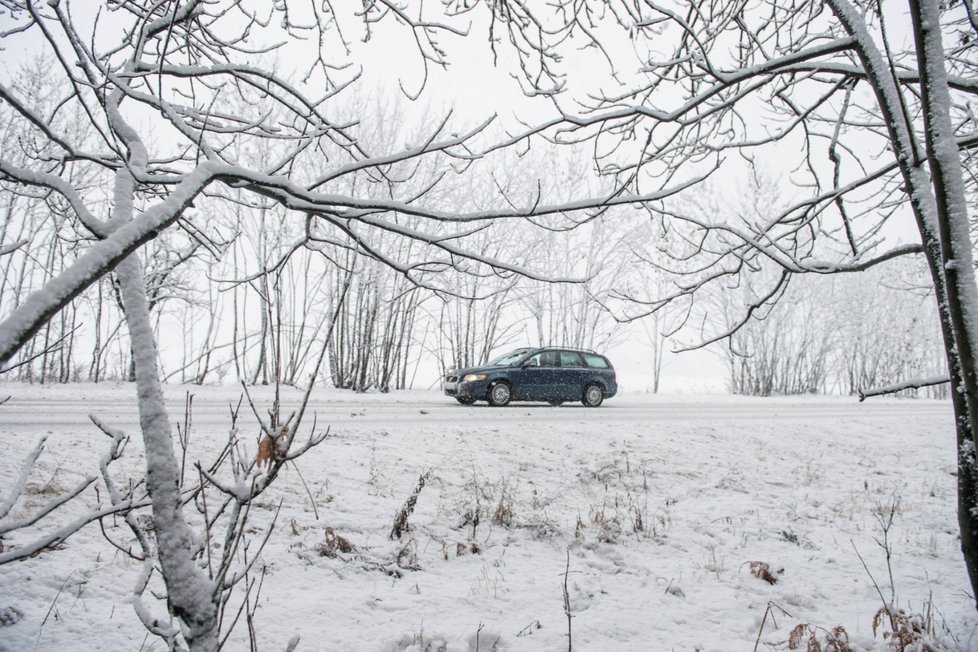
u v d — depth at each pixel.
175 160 3.37
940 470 10.26
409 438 8.36
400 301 20.48
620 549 5.75
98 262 1.60
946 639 4.20
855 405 19.70
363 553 4.94
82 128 17.08
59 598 3.67
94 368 19.02
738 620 4.36
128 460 6.09
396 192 13.82
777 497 8.08
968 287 2.91
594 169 4.48
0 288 8.84
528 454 8.41
